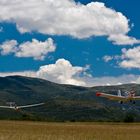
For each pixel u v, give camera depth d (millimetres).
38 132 79875
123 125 156750
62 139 55781
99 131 91375
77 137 60625
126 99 112438
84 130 97625
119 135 70938
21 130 89188
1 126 115812
